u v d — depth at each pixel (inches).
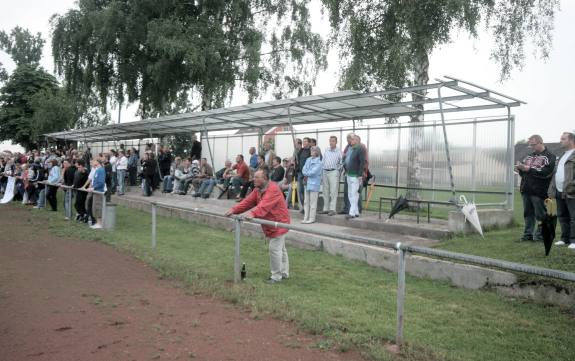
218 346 172.7
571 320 201.8
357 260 321.7
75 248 366.9
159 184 779.4
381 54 560.7
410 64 531.8
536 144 296.7
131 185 831.7
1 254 330.6
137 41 904.3
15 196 746.8
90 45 955.3
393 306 222.8
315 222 445.1
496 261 144.0
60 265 304.0
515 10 508.7
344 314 208.8
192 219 521.3
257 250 360.2
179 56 858.1
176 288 256.7
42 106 1258.6
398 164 489.4
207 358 161.5
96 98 1192.2
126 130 871.1
